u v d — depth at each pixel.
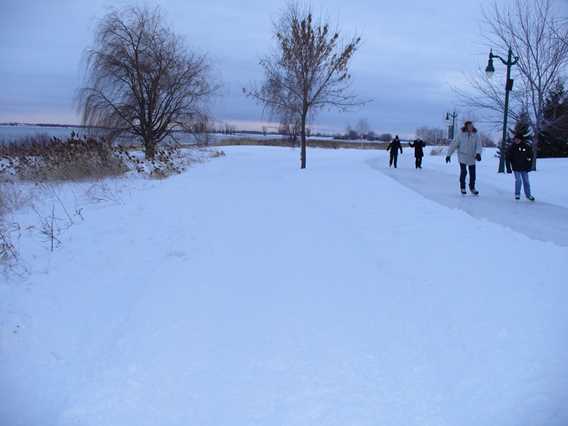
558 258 6.06
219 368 3.72
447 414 3.15
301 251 6.61
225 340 4.14
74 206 10.45
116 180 14.90
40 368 3.82
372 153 40.56
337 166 22.61
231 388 3.46
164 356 3.92
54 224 8.56
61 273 5.89
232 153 35.41
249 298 5.02
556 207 10.04
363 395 3.35
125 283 5.55
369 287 5.27
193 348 4.03
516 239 7.05
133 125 23.61
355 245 6.85
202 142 26.81
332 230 7.77
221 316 4.61
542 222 8.40
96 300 5.07
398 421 3.08
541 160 25.14
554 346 3.91
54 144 17.00
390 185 13.67
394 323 4.42
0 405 3.35
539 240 7.01
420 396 3.35
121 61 22.95
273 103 21.69
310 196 11.59
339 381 3.52
